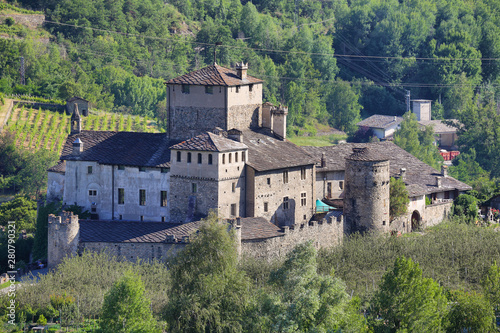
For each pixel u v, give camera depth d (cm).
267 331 19075
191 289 19662
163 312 19625
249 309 19625
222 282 19625
